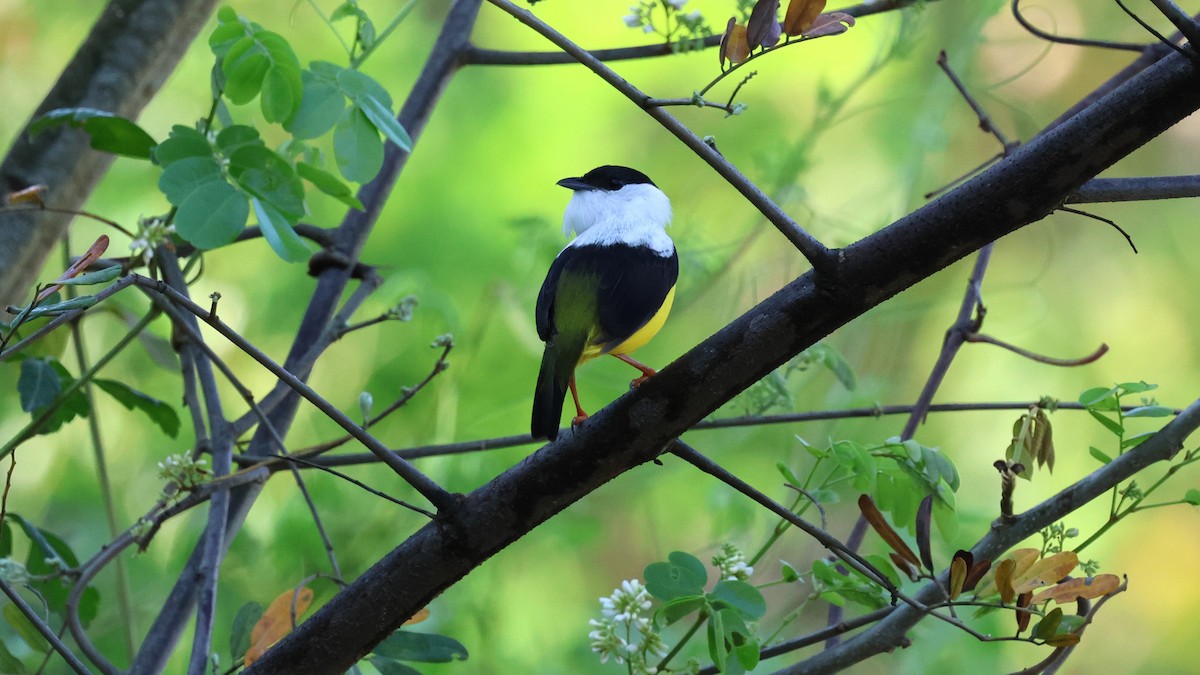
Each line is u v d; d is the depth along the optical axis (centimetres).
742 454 1330
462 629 1120
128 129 700
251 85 663
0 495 1279
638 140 1633
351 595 546
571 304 734
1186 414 565
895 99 1299
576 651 1201
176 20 811
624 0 1642
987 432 1677
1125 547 1748
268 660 555
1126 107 454
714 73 1623
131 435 1330
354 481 535
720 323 1304
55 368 784
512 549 1223
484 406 1243
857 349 1310
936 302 1342
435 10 1617
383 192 861
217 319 486
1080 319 1794
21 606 546
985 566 535
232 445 736
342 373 1412
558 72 1641
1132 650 1744
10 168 784
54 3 1552
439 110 1594
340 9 732
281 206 653
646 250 768
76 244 1384
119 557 826
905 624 599
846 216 1398
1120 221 1830
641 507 1334
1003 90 1501
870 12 770
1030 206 471
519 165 1580
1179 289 1814
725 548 604
